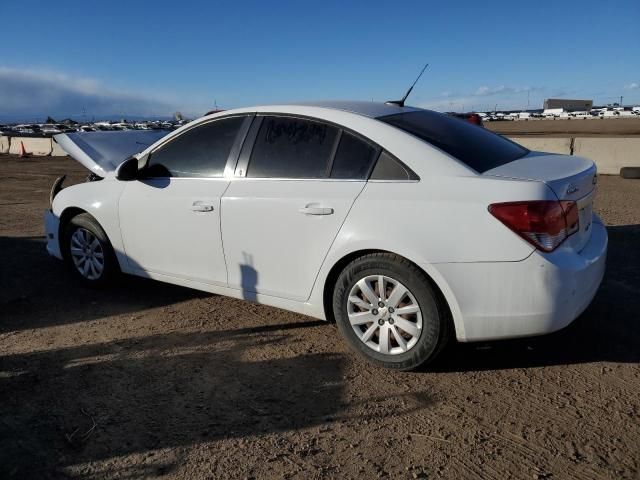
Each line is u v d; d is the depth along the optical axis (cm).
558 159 372
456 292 307
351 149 350
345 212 337
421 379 331
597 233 370
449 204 308
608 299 448
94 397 317
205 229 404
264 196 372
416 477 245
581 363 346
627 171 1213
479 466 251
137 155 459
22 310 457
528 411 294
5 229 781
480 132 403
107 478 249
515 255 295
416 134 345
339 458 259
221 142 408
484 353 363
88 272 502
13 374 345
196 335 402
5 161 2061
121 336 402
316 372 343
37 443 274
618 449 259
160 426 287
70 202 499
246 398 314
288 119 382
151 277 455
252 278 388
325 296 360
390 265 324
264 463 256
